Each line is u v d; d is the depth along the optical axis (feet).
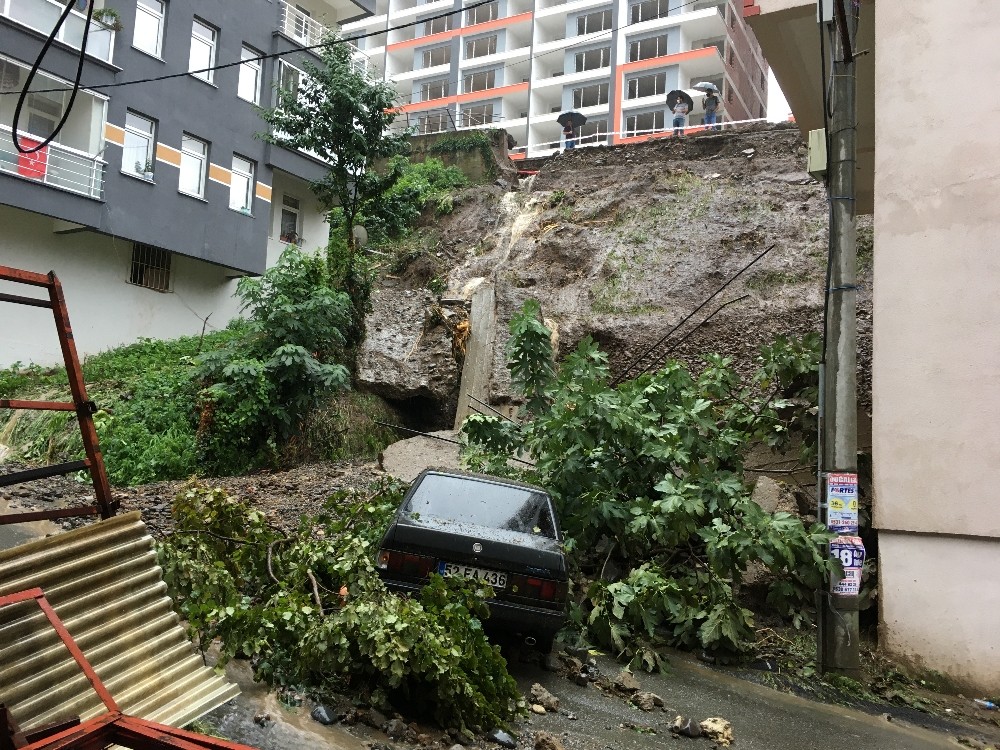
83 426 11.78
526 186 74.38
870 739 17.29
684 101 87.81
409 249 67.05
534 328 32.73
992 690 21.04
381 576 17.57
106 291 57.47
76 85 20.94
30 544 10.18
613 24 161.89
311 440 47.01
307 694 14.10
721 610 22.21
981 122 23.39
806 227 50.78
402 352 52.95
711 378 33.53
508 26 176.96
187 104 60.49
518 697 15.25
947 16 24.22
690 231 54.03
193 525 20.11
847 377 23.02
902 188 24.22
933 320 23.26
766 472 34.65
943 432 22.68
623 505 25.67
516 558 17.66
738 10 161.38
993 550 21.76
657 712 17.31
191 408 45.42
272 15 68.64
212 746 7.22
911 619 22.43
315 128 53.21
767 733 16.85
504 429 32.01
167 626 11.48
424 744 13.37
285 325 46.60
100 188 53.98
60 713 9.22
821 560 21.61
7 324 51.72
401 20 193.47
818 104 37.81
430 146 85.71
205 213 61.77
